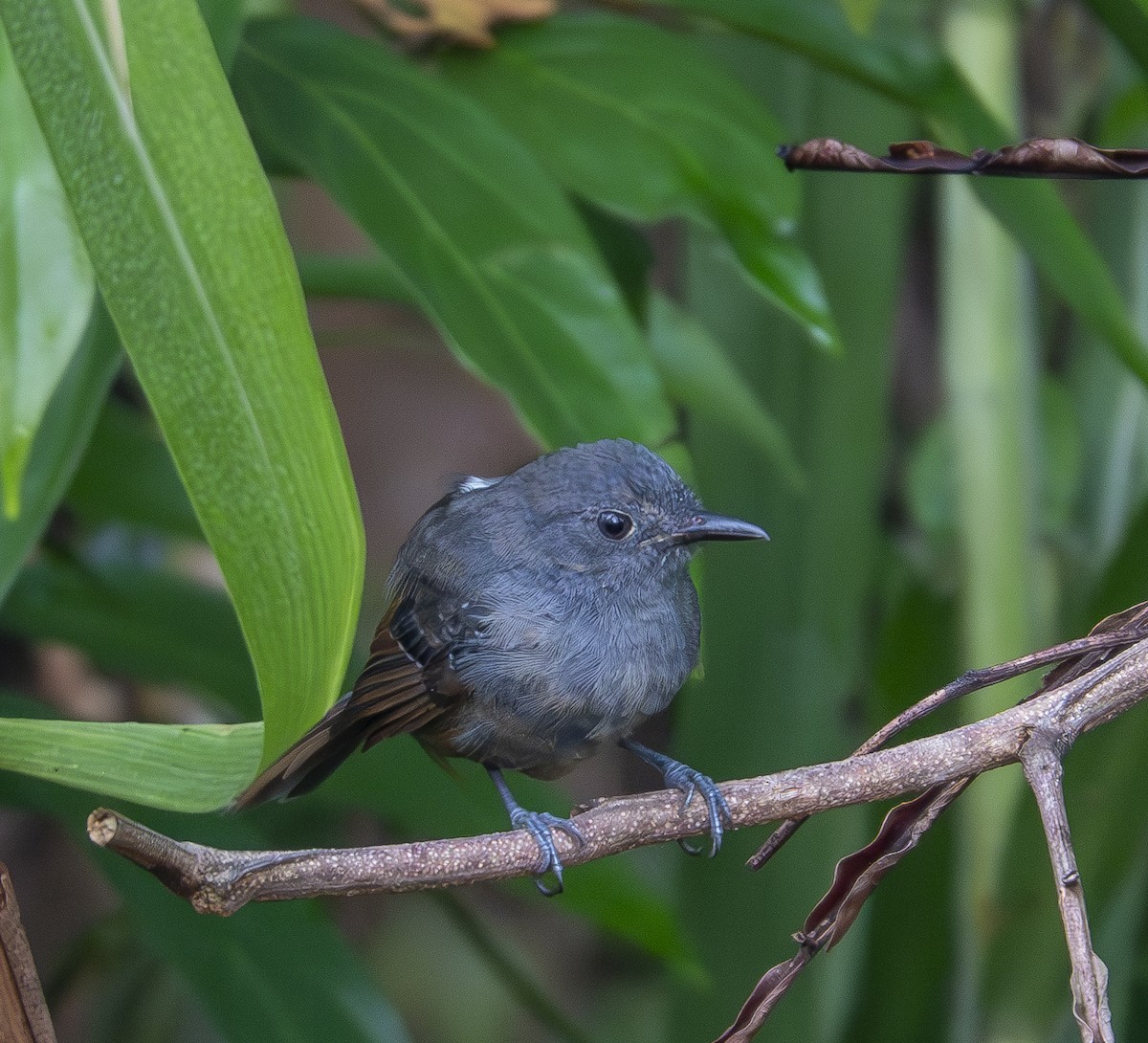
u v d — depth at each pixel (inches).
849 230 126.7
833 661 126.4
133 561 125.6
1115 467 127.3
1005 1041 124.0
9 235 118.9
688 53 123.5
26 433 118.8
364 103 122.7
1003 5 125.1
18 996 118.8
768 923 126.3
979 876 124.4
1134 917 125.0
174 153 108.3
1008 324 125.1
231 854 119.2
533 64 123.6
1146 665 119.3
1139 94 126.8
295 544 113.7
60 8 105.5
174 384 109.3
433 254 122.2
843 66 123.4
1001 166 118.6
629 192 122.9
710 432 126.8
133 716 130.3
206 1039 129.9
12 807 123.1
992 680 119.5
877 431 126.7
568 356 122.0
